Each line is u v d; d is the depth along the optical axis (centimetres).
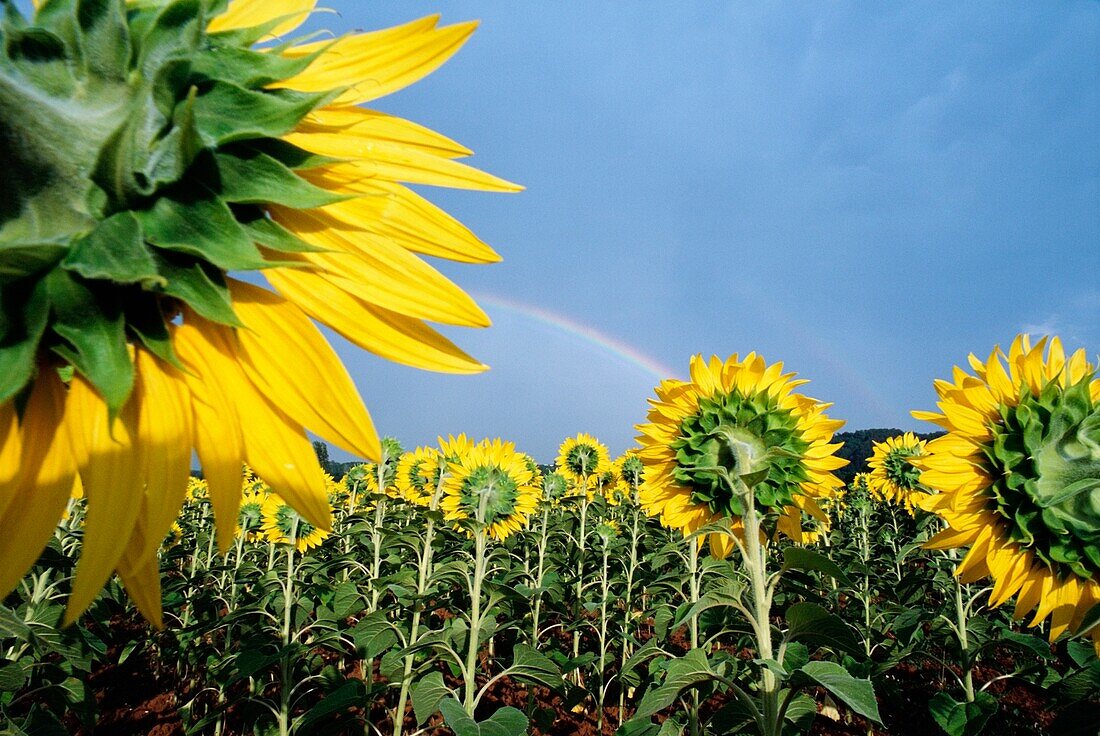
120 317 84
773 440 341
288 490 93
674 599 833
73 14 85
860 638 742
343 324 99
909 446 886
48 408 86
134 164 85
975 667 905
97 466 83
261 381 95
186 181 88
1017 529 238
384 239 102
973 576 248
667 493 365
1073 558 227
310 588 894
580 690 657
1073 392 236
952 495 250
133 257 82
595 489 1410
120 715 834
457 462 936
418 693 517
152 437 86
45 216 83
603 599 850
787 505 353
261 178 91
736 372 369
